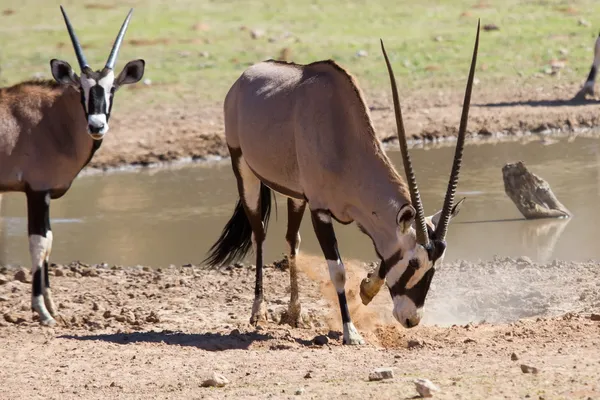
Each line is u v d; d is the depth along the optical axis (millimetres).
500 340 29391
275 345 30531
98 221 53156
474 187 57094
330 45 103188
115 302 38031
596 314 31656
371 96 85438
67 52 100312
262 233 35844
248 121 33969
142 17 115625
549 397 21719
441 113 77188
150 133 74062
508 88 86500
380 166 30703
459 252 44156
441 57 98188
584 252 43562
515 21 112062
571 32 106812
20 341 31609
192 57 98812
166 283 40625
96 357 29156
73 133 35688
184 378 26375
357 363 27234
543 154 65875
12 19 115625
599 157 64188
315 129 31484
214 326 34188
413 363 26656
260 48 102125
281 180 33250
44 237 35281
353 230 49562
